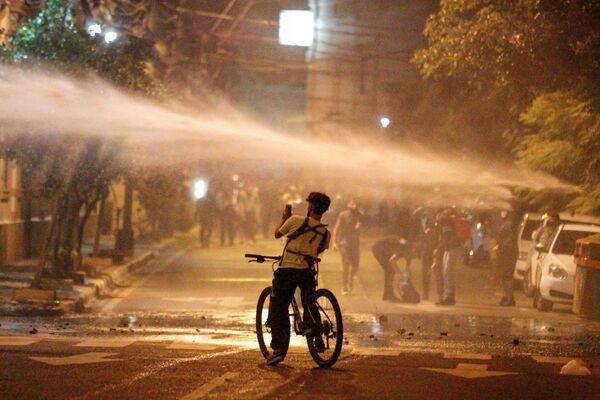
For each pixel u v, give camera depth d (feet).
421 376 70.49
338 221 150.51
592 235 130.11
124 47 138.00
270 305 74.13
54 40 126.00
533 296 141.59
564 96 140.87
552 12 118.73
